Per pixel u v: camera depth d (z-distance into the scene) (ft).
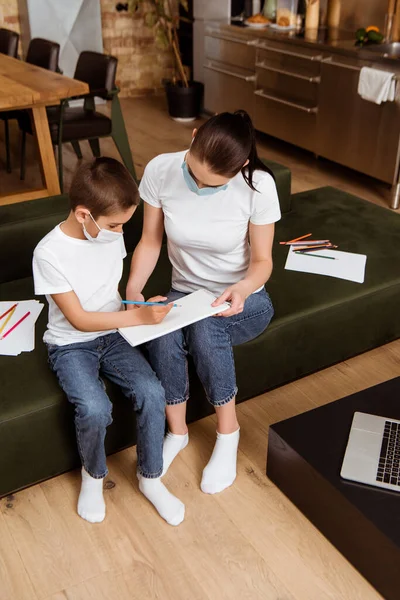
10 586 5.23
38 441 5.79
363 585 5.21
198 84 18.63
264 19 15.93
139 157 15.72
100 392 5.54
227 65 16.85
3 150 15.88
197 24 17.97
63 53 19.22
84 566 5.40
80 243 5.38
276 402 7.27
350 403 6.01
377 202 13.02
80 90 10.73
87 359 5.75
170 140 16.98
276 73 15.08
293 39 14.21
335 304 7.14
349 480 5.24
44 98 10.35
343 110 13.39
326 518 5.49
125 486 6.19
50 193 11.74
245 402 7.27
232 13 16.80
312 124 14.46
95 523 5.79
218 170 5.10
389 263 7.93
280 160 15.52
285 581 5.26
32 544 5.60
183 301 5.88
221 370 5.88
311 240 8.42
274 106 15.52
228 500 6.03
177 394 6.12
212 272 6.29
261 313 6.40
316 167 15.03
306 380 7.61
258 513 5.90
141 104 20.38
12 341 6.40
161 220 6.23
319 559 5.45
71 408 5.82
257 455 6.55
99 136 12.66
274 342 6.87
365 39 13.50
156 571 5.36
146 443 5.67
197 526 5.77
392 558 4.79
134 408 5.70
